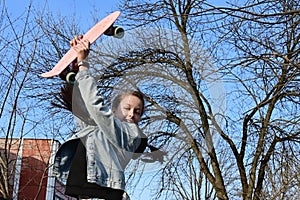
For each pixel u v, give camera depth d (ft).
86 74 8.51
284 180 39.78
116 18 8.74
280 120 37.19
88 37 8.77
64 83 9.20
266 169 41.75
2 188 37.22
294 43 28.50
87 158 8.51
